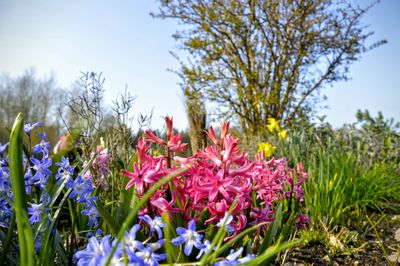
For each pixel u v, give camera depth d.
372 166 6.94
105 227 1.94
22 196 1.21
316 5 11.26
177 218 1.53
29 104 23.89
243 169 1.54
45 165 1.61
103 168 2.20
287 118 11.15
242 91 11.40
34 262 1.19
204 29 11.34
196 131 4.47
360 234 3.28
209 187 1.50
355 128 8.21
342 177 4.15
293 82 11.29
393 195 4.68
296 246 2.77
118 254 0.99
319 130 7.76
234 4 11.28
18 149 1.23
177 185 1.62
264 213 1.75
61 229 3.13
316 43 11.45
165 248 1.38
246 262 1.12
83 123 2.34
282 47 11.23
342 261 2.64
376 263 2.64
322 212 3.38
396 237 3.18
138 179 1.46
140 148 1.51
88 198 1.65
